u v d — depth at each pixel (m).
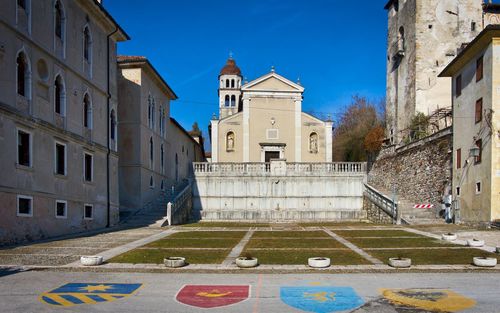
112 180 29.97
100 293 10.06
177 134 49.28
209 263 13.81
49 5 22.45
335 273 12.39
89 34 27.25
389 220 32.69
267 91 50.00
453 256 14.96
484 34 25.05
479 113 26.45
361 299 9.54
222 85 95.94
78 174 25.12
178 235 22.58
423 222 30.25
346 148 63.62
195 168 40.12
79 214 25.06
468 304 9.11
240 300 9.47
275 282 11.24
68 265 13.32
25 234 19.69
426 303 9.20
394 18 46.59
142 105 34.81
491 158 24.84
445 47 40.91
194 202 39.72
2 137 18.28
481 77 26.30
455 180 29.50
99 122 28.47
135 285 10.89
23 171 19.72
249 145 49.44
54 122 22.72
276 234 23.17
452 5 41.19
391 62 47.09
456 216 29.09
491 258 13.35
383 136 47.03
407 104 42.75
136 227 28.36
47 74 22.16
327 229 26.56
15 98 19.33
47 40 22.20
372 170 47.19
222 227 28.80
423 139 34.88
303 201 39.75
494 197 24.73
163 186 41.69
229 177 39.84
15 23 19.44
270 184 39.81
